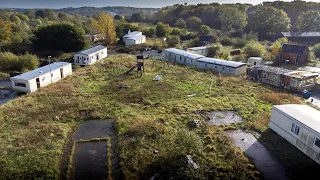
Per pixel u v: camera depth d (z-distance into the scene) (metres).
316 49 56.47
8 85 35.56
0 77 38.97
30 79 32.34
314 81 35.31
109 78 39.81
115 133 22.97
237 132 23.23
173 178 16.33
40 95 31.52
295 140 20.33
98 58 52.00
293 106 22.75
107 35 71.69
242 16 97.06
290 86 34.62
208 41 72.69
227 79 39.53
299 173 17.50
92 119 25.81
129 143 20.72
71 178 16.95
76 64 48.50
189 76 41.22
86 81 38.25
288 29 83.12
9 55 45.16
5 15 110.94
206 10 128.38
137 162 18.36
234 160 18.61
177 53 51.53
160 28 89.12
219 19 112.44
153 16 161.12
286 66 48.06
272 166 18.28
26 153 19.25
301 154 19.56
